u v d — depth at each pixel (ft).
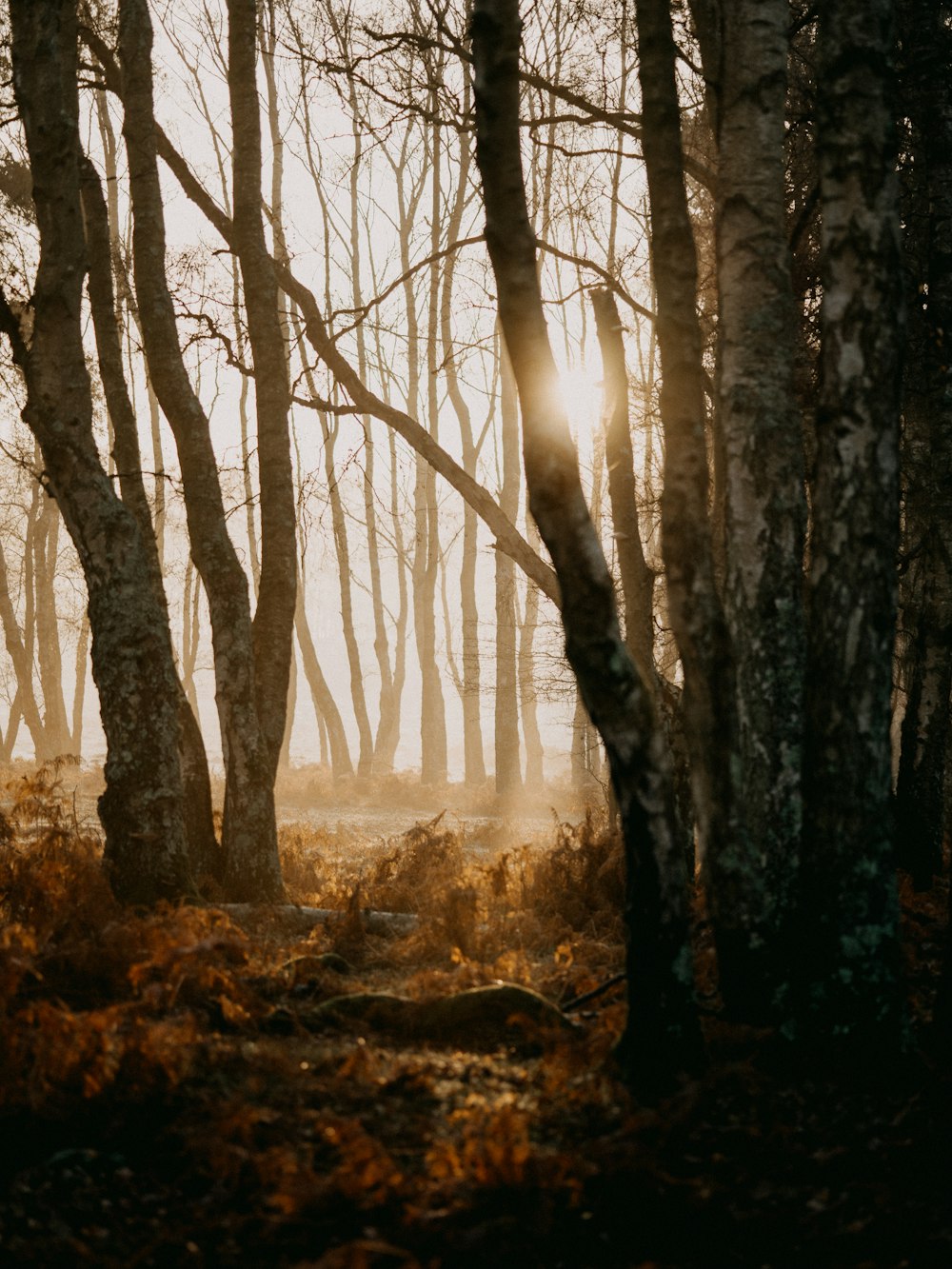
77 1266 13.02
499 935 30.45
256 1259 13.34
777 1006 20.10
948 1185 15.01
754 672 21.85
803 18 29.78
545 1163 14.57
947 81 36.73
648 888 18.12
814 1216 14.19
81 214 31.30
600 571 17.83
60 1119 16.29
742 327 21.91
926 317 37.32
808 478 42.63
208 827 36.83
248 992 22.41
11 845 30.89
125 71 38.45
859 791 18.47
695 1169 15.28
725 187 22.08
